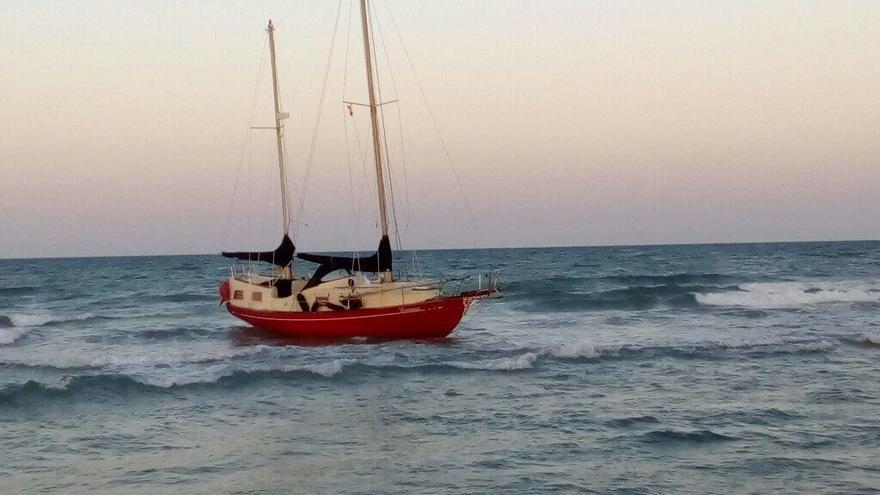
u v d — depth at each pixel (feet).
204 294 169.78
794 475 40.40
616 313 128.57
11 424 51.06
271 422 51.96
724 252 444.14
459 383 64.54
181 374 64.59
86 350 89.04
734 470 41.22
